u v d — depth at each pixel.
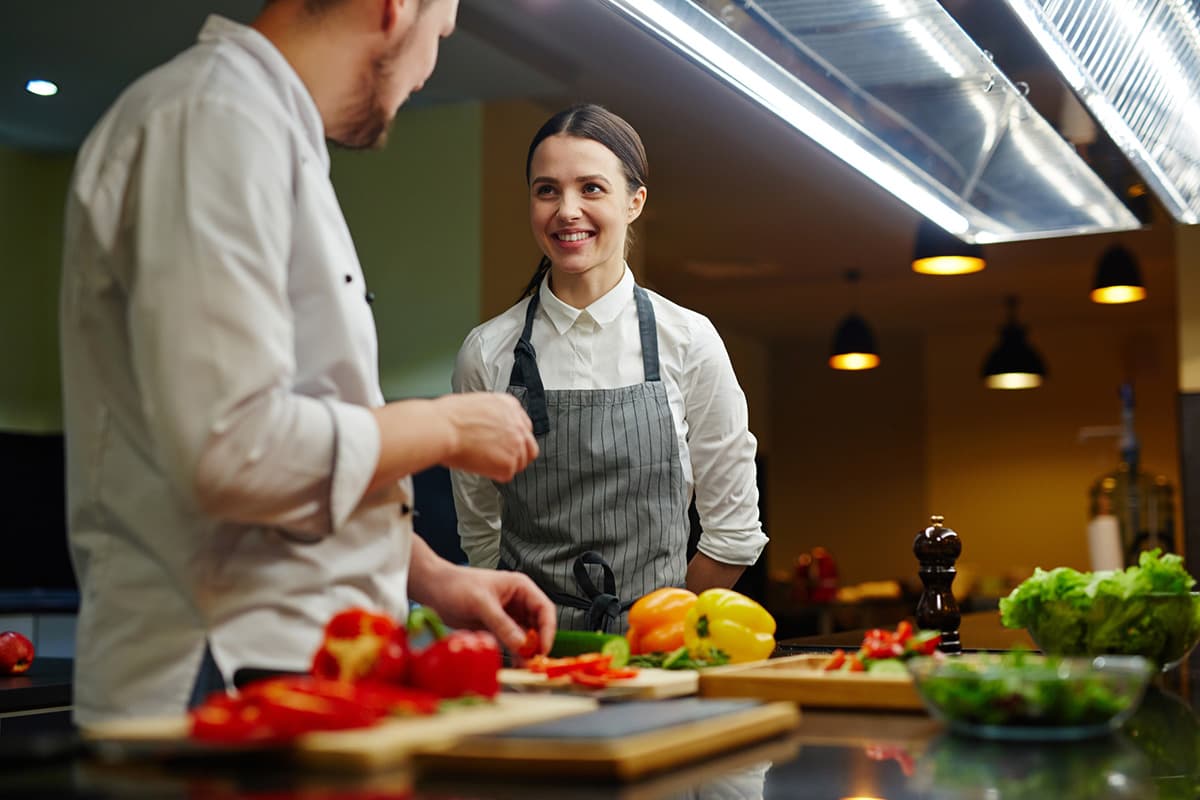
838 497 10.52
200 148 1.11
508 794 0.84
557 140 2.08
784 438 10.72
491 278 4.78
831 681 1.35
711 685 1.40
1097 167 2.85
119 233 1.15
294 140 1.19
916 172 2.74
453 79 4.52
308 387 1.22
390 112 1.35
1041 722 1.11
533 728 0.97
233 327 1.06
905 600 8.72
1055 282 8.31
